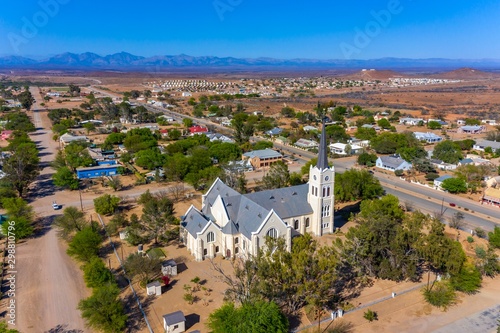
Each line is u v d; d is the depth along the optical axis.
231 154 183.62
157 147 199.88
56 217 120.81
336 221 117.12
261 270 69.06
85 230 95.19
